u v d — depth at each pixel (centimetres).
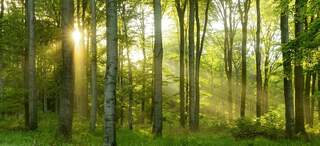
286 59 1557
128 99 3322
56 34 2919
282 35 2034
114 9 1334
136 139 1834
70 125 1761
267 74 4209
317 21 1389
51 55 2934
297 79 2170
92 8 2266
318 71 1502
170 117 3938
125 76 3575
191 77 2775
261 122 2264
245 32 3228
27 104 2398
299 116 2161
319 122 3500
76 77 3111
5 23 2497
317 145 1703
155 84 2041
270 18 3919
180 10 3139
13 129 2252
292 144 1741
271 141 1847
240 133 2089
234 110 5075
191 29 2784
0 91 2953
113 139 1336
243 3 3431
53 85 2986
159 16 2073
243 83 3250
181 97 3195
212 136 2144
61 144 1555
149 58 3828
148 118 4306
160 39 2066
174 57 4572
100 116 3250
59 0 2858
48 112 3556
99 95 3316
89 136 1880
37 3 2866
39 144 1503
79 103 3142
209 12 3719
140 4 3272
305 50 1480
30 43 2284
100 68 3684
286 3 1620
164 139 1778
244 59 3238
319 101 3925
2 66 3281
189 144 1634
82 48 3094
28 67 2319
